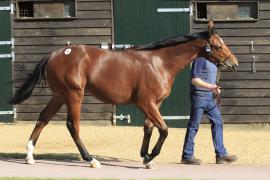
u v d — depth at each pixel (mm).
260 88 17984
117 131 16766
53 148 14055
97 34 18031
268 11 18000
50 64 11258
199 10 18172
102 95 11188
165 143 14828
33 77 11430
